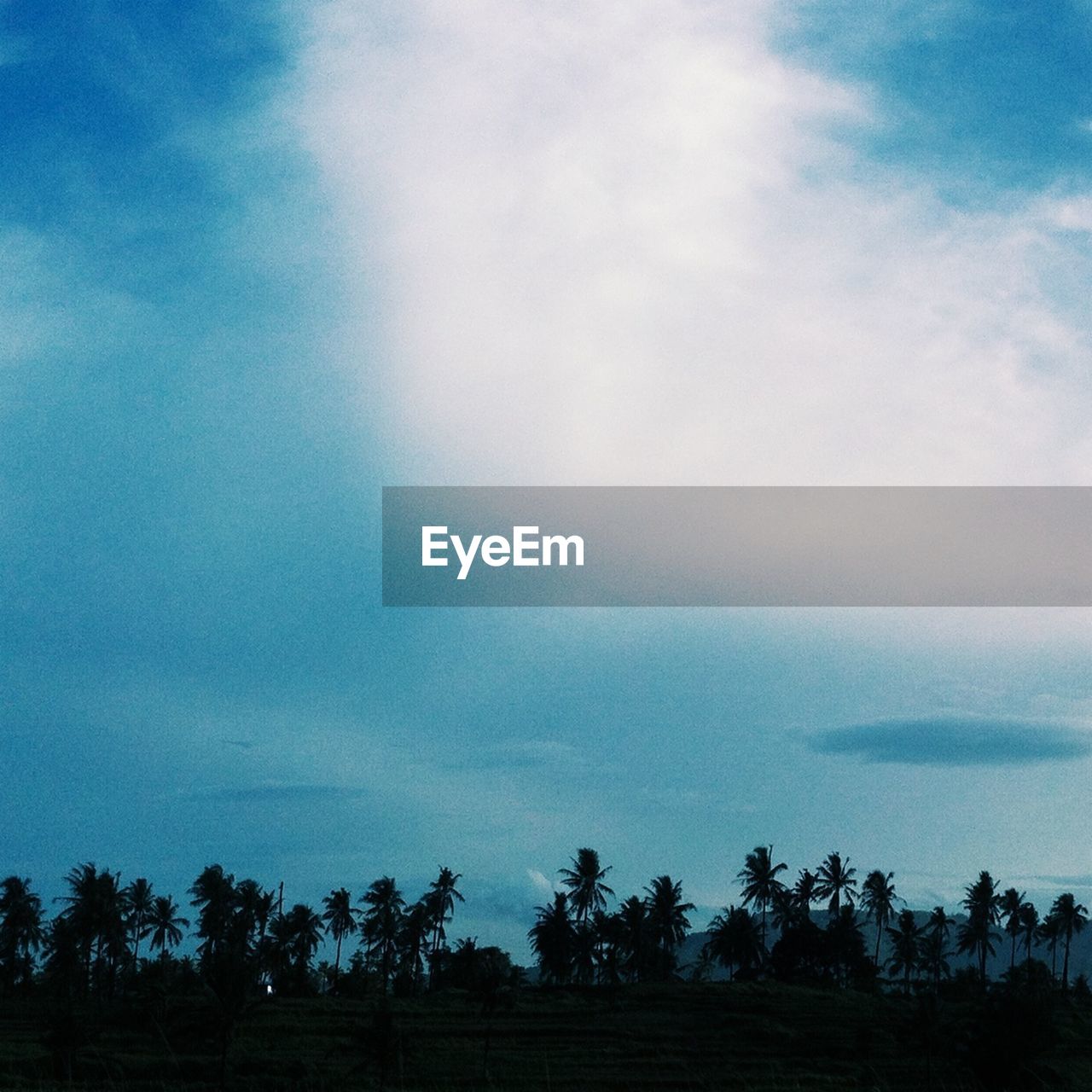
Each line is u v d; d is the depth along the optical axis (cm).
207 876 12075
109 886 11462
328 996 11031
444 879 13212
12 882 12788
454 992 10512
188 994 7200
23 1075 4859
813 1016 9075
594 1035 8200
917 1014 4334
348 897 13375
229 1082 5047
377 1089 4750
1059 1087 2461
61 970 11062
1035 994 3288
